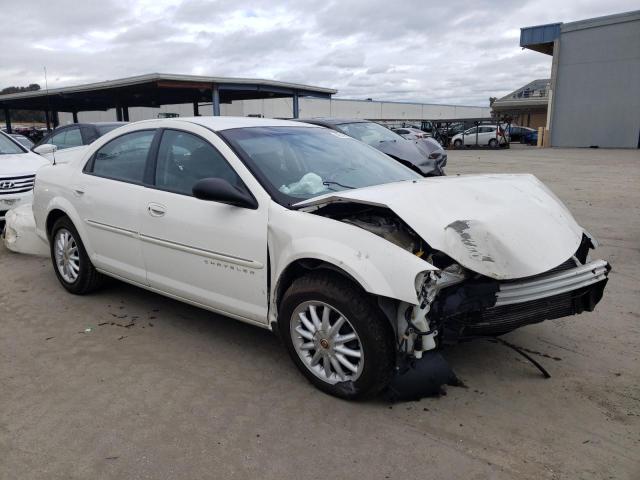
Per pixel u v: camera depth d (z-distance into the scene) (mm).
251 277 3438
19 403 3178
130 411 3088
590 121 31531
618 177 14430
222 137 3781
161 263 4000
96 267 4684
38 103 36938
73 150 9883
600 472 2547
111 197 4320
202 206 3664
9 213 6402
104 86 25219
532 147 34000
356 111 70938
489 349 3805
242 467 2607
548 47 34000
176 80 23391
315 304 3158
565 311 3309
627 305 4641
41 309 4676
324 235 3049
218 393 3277
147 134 4270
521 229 3088
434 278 2781
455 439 2801
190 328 4246
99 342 4004
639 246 6680
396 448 2734
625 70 29609
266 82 26438
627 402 3133
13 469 2598
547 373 3408
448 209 3123
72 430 2908
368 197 3127
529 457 2656
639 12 28516
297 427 2922
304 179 3658
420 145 11398
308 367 3295
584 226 7922
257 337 4070
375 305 2947
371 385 3004
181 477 2541
